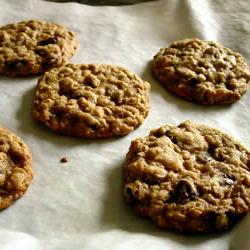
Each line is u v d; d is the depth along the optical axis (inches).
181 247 10.9
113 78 14.7
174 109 14.6
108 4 18.7
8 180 12.0
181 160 12.4
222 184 11.8
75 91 14.2
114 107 13.9
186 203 11.4
